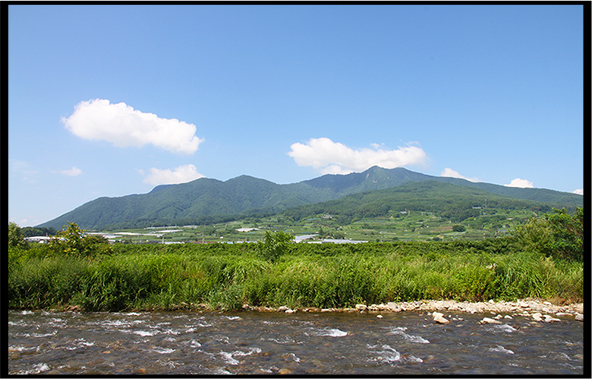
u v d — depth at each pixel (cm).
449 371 621
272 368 638
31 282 1177
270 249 1880
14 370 621
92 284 1180
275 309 1153
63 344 773
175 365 650
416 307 1176
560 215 1730
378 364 659
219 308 1161
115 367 638
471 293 1295
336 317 1055
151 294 1184
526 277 1331
